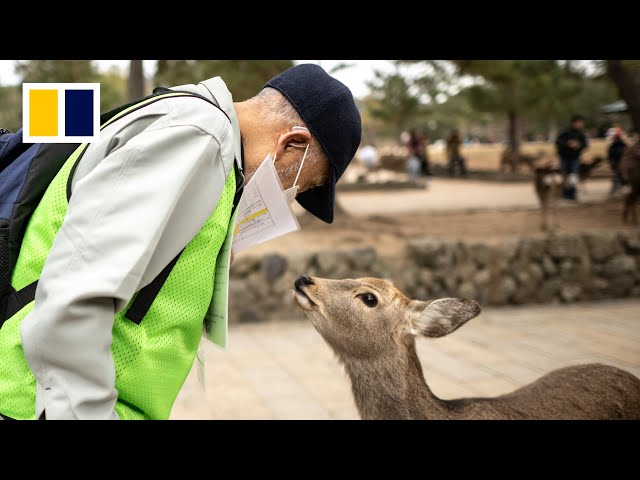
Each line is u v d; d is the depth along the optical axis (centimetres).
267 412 444
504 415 249
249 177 168
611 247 824
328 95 169
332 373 542
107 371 133
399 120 3177
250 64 803
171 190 135
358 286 253
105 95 984
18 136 157
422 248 785
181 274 145
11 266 144
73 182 143
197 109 146
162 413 150
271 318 738
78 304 127
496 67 1028
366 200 1722
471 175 2528
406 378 250
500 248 800
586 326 664
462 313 238
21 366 138
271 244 883
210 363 573
